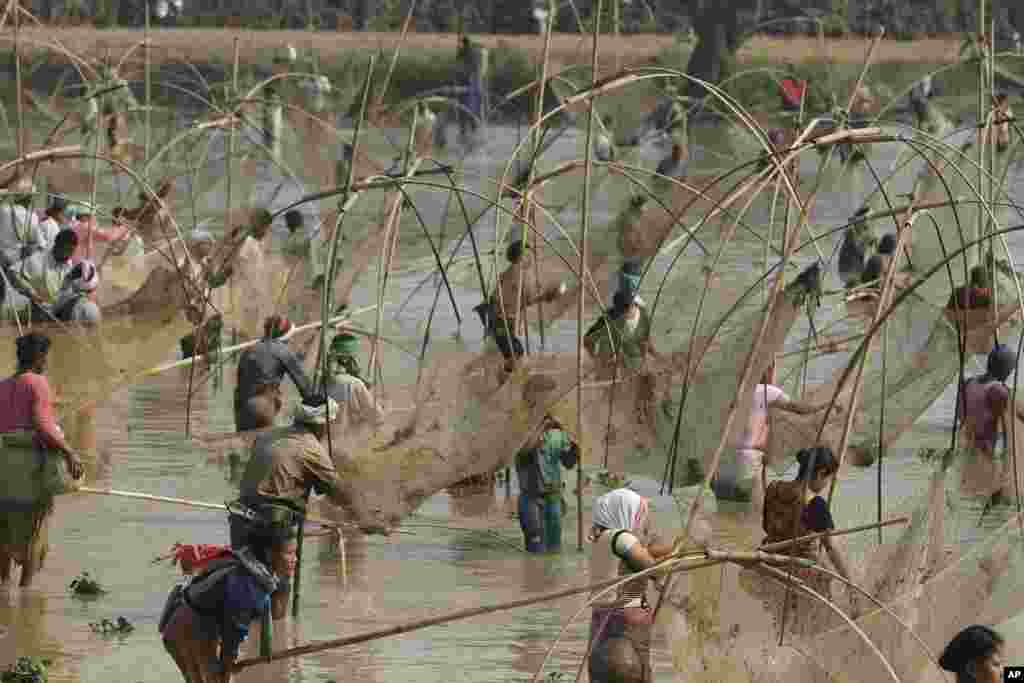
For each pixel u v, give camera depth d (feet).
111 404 104.68
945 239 107.24
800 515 55.88
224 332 122.21
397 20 375.04
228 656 55.11
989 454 68.64
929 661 51.52
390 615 66.95
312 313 110.11
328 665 60.70
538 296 96.68
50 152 94.94
